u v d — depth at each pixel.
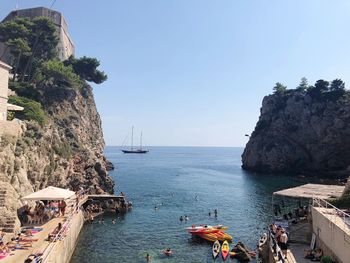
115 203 63.56
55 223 37.84
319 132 138.38
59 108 103.38
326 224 27.12
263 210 67.31
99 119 143.50
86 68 125.81
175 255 39.06
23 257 26.42
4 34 109.38
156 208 67.62
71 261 36.28
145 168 172.38
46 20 114.44
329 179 126.12
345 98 138.88
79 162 77.25
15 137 44.75
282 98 158.62
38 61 109.62
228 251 38.59
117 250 40.53
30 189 43.62
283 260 25.80
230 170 166.25
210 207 70.31
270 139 154.12
